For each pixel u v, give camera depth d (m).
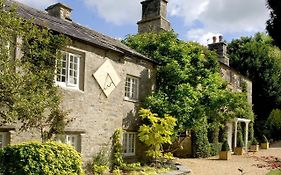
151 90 17.86
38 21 12.32
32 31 9.05
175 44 18.72
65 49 12.08
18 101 8.05
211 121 22.56
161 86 18.11
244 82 32.69
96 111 13.80
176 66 17.69
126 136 16.11
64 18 17.58
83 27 17.56
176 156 22.67
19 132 10.77
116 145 14.59
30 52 9.41
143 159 16.84
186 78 17.77
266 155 24.59
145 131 15.22
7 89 7.92
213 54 19.86
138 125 16.72
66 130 12.36
